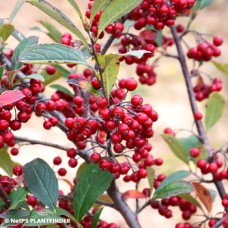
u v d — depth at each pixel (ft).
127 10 2.14
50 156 5.60
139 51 2.02
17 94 2.05
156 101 6.97
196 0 2.67
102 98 2.13
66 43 2.33
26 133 5.94
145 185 5.25
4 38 2.44
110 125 2.12
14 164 2.52
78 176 2.45
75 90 2.52
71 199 2.35
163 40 2.82
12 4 8.75
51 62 2.07
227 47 7.98
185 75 2.77
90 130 2.17
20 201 2.23
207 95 2.89
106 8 2.12
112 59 2.08
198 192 2.53
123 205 2.40
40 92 2.30
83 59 2.10
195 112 2.75
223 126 6.45
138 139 2.17
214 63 2.78
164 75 7.56
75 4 2.11
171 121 6.61
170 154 5.82
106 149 2.23
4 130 2.14
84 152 2.29
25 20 8.16
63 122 2.44
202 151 2.65
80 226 2.24
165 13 2.37
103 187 2.26
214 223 2.50
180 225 2.50
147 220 5.19
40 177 2.25
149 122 2.13
